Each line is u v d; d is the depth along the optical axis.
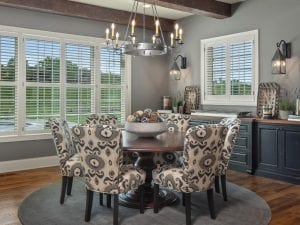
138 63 6.60
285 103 4.82
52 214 3.22
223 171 3.59
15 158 5.20
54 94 5.55
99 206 3.48
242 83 5.52
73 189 4.07
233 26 5.61
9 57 5.08
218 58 5.92
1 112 5.04
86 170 3.00
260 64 5.23
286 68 4.89
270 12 5.08
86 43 5.89
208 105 6.11
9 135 5.11
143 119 3.71
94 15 5.59
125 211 3.32
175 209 3.38
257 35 5.24
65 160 3.49
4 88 5.05
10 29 5.04
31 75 5.30
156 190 3.26
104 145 2.83
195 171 2.92
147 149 3.01
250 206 3.47
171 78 6.72
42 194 3.86
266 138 4.74
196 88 6.28
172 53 6.86
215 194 3.89
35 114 5.36
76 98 5.81
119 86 6.36
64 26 5.61
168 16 6.44
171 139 3.53
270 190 4.07
